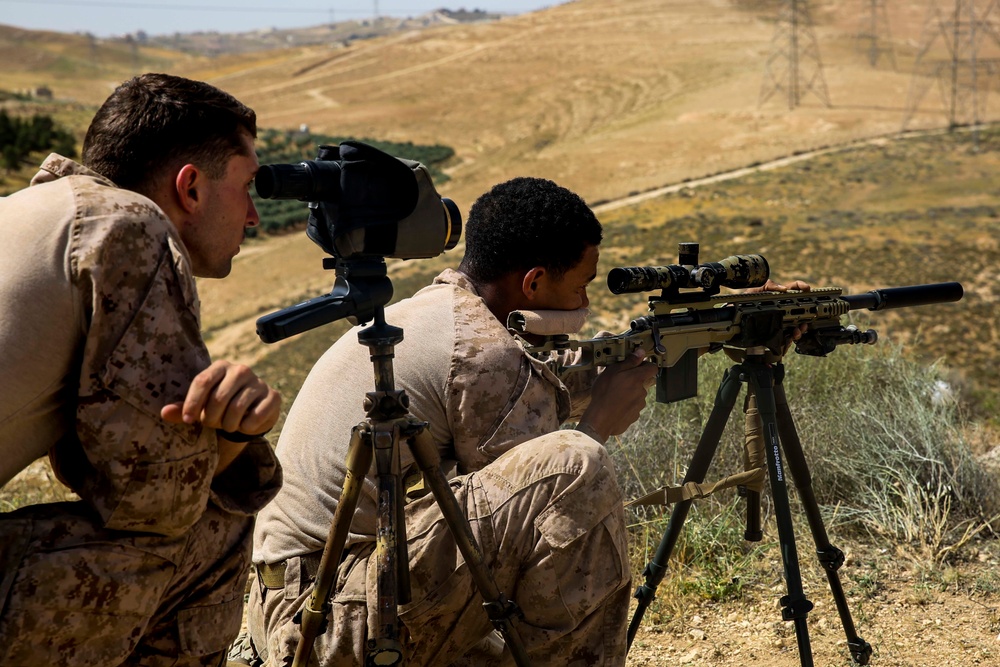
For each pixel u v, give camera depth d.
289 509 2.43
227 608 2.04
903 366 5.66
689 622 3.46
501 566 2.25
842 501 4.34
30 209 1.76
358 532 2.33
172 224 1.86
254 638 2.67
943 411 4.90
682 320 2.67
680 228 42.53
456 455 2.43
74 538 1.79
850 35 132.25
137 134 1.90
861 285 30.62
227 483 2.09
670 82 106.25
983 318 25.25
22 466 1.83
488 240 2.57
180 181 1.94
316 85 139.62
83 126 91.94
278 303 43.59
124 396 1.73
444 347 2.36
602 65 122.56
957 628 3.35
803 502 3.02
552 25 155.62
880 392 5.32
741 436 4.50
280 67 158.12
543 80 119.75
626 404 2.54
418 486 2.37
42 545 1.76
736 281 2.73
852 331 3.14
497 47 145.38
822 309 2.99
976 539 4.05
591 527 2.22
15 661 1.72
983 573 3.72
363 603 2.27
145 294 1.76
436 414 2.37
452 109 112.62
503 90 118.44
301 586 2.38
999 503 4.25
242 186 2.05
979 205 43.00
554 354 2.88
